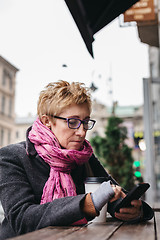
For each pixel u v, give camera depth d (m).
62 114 1.44
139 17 4.74
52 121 1.47
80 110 1.44
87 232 0.98
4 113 14.69
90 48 2.04
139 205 1.34
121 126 5.79
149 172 5.45
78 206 1.12
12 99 14.92
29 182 1.40
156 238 0.88
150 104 5.64
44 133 1.44
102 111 21.59
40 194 1.40
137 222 1.34
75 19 1.85
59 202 1.17
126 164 5.36
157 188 5.39
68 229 1.06
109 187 1.16
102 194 1.16
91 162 1.68
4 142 14.09
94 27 2.03
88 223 1.29
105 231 1.01
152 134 5.54
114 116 5.95
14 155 1.41
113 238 0.87
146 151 5.57
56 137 1.46
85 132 1.46
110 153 5.46
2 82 14.88
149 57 6.84
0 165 1.39
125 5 1.96
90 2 1.89
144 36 5.04
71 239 0.83
